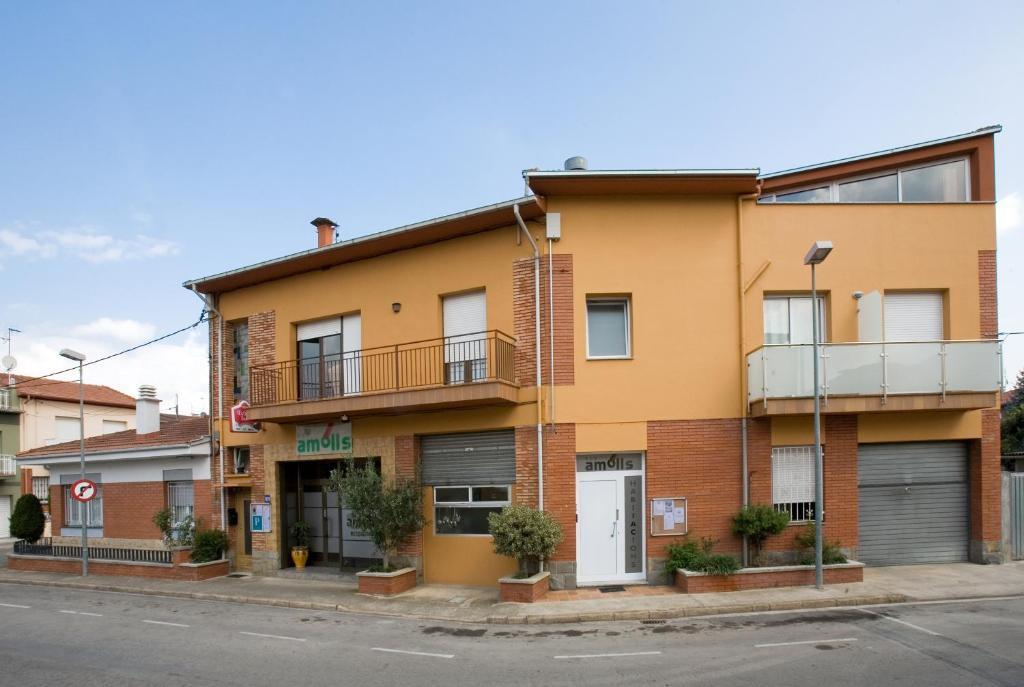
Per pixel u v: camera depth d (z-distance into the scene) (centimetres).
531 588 1088
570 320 1241
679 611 998
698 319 1252
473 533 1309
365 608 1123
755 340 1249
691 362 1244
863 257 1276
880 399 1176
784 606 1011
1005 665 709
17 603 1306
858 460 1268
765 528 1168
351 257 1466
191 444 1650
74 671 796
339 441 1458
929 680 668
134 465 1822
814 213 1277
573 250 1252
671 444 1228
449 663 792
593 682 702
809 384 1177
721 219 1269
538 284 1245
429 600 1163
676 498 1218
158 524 1614
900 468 1282
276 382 1559
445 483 1345
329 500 1571
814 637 841
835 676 689
